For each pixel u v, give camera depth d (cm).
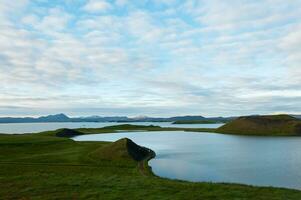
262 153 7831
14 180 2964
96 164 5222
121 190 2547
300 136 15488
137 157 6356
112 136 15550
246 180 4297
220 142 11519
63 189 2575
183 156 7188
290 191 2659
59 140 8688
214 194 2439
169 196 2355
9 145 7269
